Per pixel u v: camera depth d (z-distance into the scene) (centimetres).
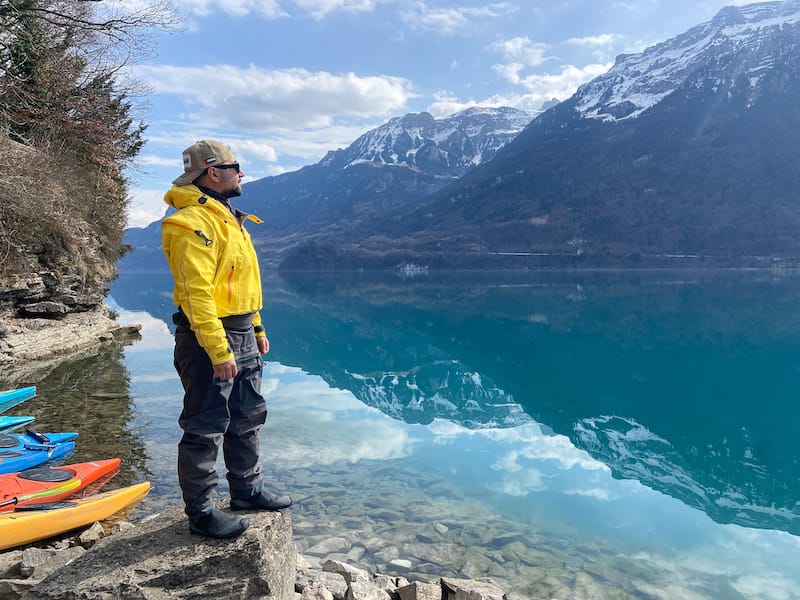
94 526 510
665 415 1330
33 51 1407
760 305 3734
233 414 287
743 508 766
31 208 1552
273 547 285
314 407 1258
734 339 2398
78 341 1775
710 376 1761
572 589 522
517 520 676
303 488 732
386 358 2162
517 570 549
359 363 2044
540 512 709
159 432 871
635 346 2328
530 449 1016
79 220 1916
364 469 827
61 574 255
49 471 600
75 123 1728
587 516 711
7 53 1415
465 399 1474
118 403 1073
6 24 1317
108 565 259
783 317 3058
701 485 860
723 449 1069
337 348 2402
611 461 966
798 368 1842
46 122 1591
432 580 517
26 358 1526
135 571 255
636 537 655
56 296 1725
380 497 713
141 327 2578
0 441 702
